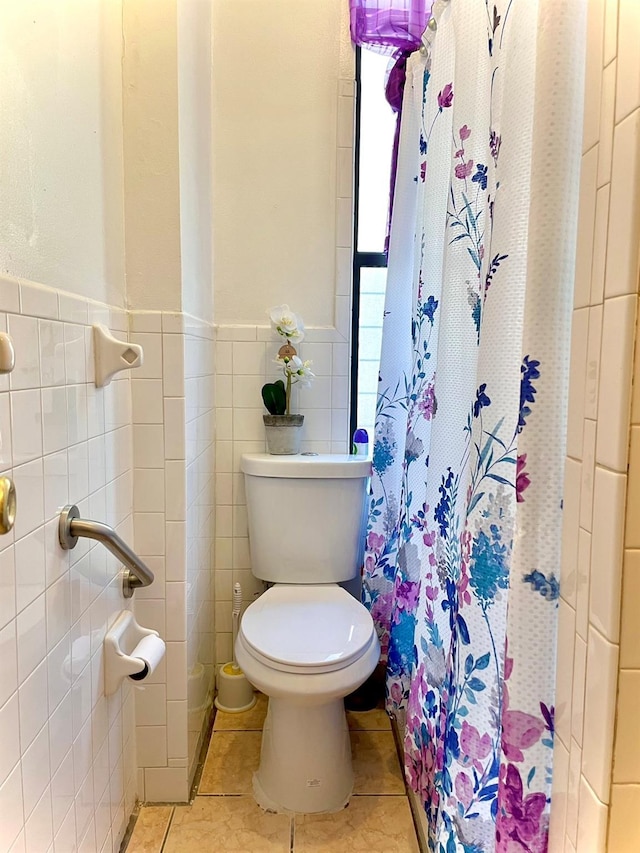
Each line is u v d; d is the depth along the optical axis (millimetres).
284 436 1777
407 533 1554
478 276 1123
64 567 917
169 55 1270
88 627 1031
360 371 1933
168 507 1344
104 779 1140
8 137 740
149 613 1365
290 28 1775
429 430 1457
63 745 916
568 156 741
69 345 943
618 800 653
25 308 776
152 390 1316
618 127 626
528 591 782
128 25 1257
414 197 1619
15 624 744
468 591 970
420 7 1601
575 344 730
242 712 1800
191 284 1443
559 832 761
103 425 1125
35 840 804
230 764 1561
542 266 754
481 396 938
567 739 741
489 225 971
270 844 1304
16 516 746
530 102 849
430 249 1407
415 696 1373
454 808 1006
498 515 920
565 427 764
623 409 621
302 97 1796
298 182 1818
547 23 736
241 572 1881
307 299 1851
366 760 1583
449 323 1192
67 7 941
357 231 1898
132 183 1280
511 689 795
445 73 1341
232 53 1774
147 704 1388
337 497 1699
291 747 1402
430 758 1297
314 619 1450
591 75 693
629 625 636
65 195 940
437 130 1372
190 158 1428
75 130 982
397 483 1714
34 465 805
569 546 740
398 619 1614
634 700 644
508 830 805
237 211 1817
